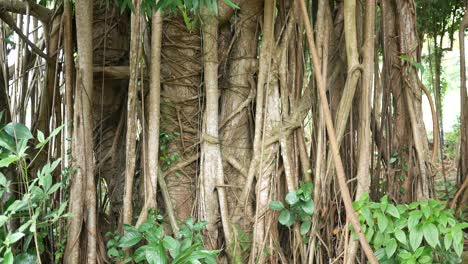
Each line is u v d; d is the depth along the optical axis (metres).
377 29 4.71
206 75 3.82
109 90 4.31
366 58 3.49
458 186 5.42
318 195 3.56
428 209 3.07
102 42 4.30
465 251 4.61
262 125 3.77
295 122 3.77
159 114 3.75
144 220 3.49
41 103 4.12
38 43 4.74
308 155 3.88
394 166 4.27
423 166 4.12
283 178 3.77
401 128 4.29
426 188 4.09
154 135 3.66
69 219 3.36
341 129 3.54
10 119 3.74
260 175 3.65
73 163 3.46
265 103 3.73
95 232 3.43
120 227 3.65
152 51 3.69
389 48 4.34
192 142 3.98
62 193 3.61
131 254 3.46
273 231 3.64
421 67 4.21
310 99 3.89
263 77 3.80
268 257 3.57
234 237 3.66
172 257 3.37
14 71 4.77
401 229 3.09
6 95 3.74
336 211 3.71
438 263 3.45
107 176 4.18
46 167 2.95
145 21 3.97
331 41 4.13
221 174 3.76
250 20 4.04
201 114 3.96
